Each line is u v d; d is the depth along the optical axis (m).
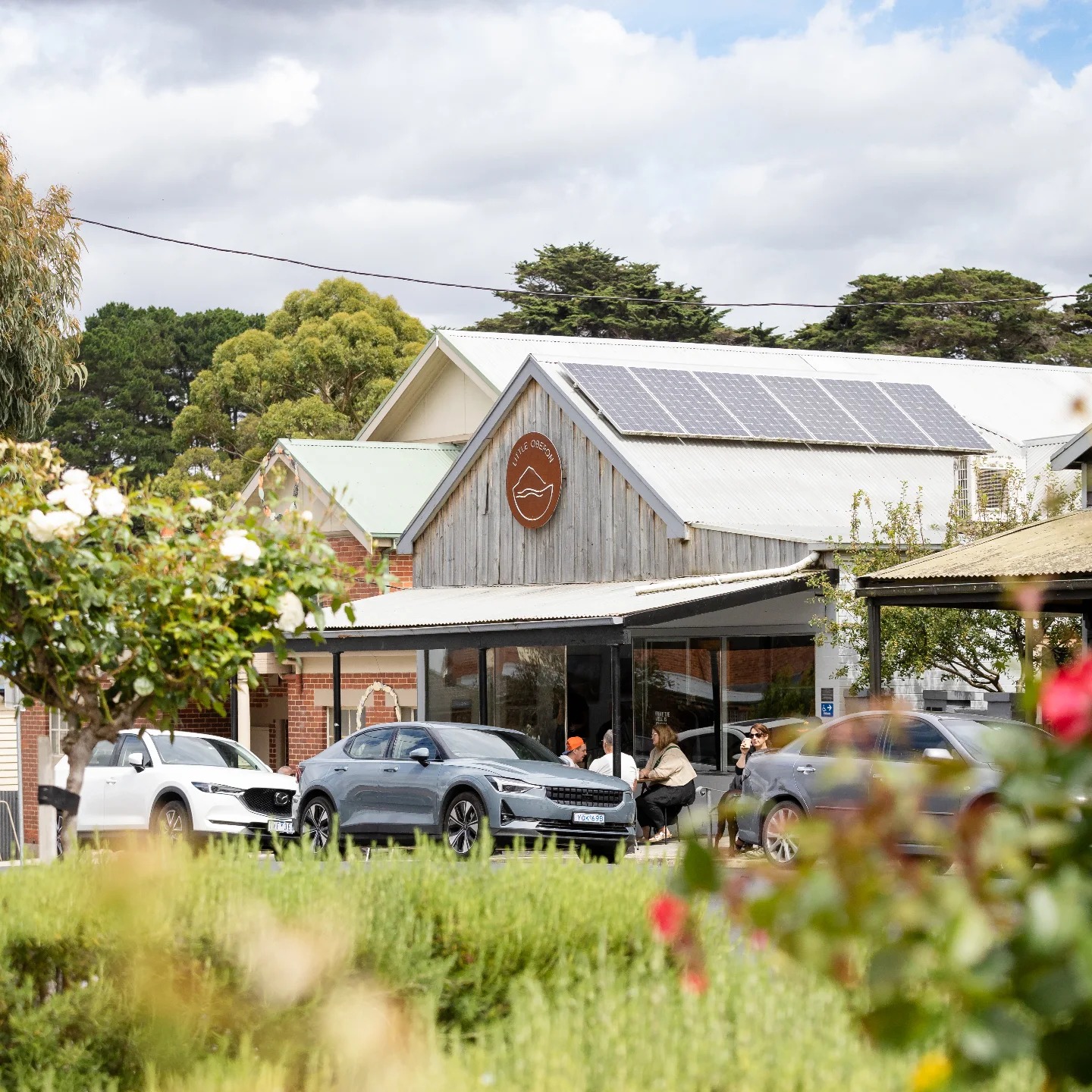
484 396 32.69
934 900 2.31
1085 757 2.30
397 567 30.23
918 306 61.03
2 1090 5.84
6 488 8.59
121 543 8.64
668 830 20.02
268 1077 5.29
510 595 25.62
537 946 6.06
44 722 32.16
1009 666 20.64
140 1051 5.88
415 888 6.46
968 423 28.08
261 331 52.59
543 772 18.02
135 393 73.81
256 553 8.55
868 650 20.30
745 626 22.64
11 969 6.27
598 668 25.27
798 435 26.03
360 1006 5.72
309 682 31.80
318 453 32.16
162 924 6.09
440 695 28.55
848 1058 4.16
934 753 15.56
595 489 25.30
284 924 6.00
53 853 9.35
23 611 8.40
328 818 19.77
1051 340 61.47
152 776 20.94
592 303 59.50
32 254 20.58
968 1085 2.25
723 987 4.92
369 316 50.12
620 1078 4.21
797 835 2.40
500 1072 4.47
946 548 21.31
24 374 20.67
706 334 60.09
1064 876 2.24
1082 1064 2.21
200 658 8.48
